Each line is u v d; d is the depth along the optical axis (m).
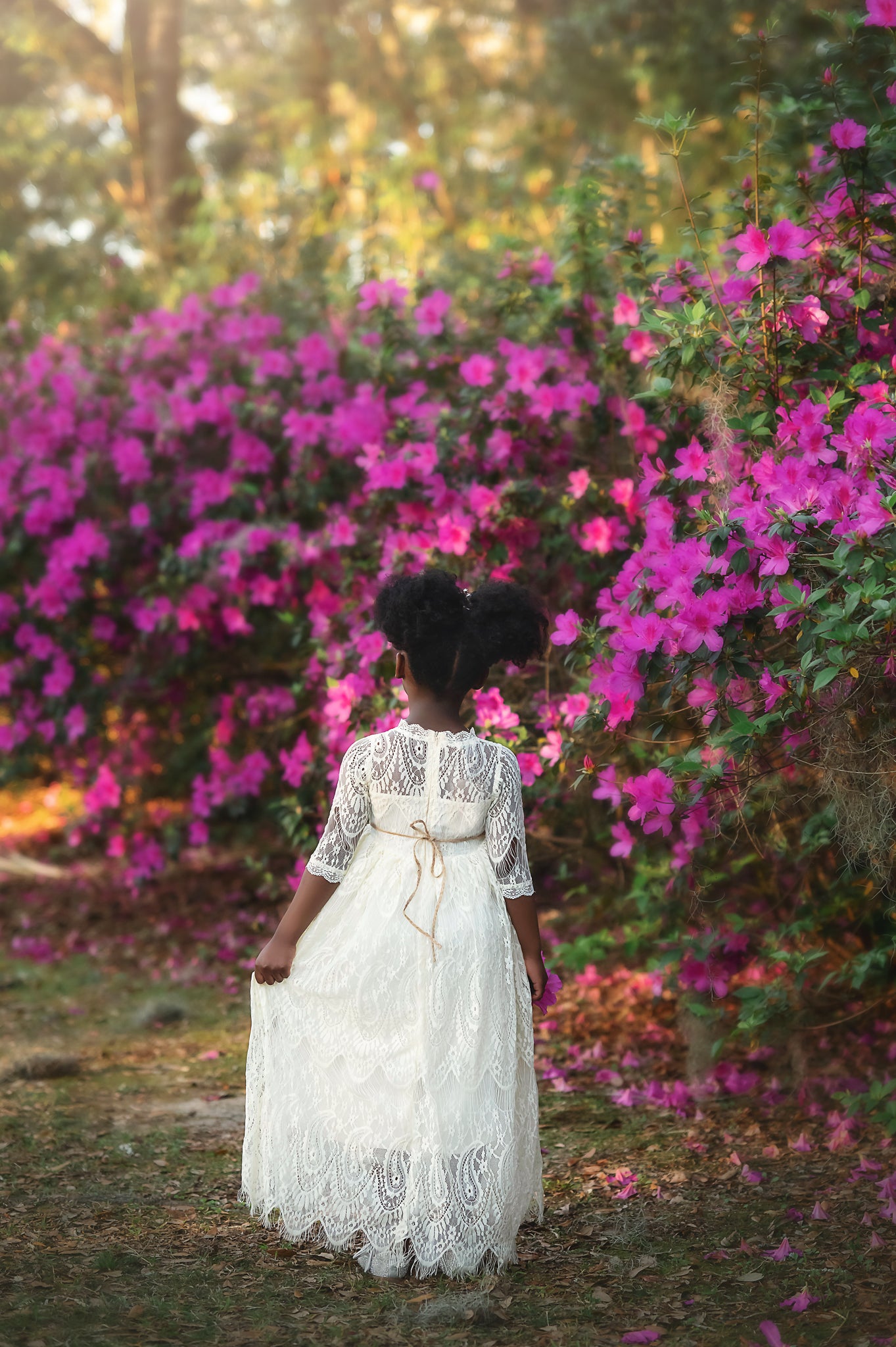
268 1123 2.74
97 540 5.99
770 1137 3.60
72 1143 3.65
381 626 2.80
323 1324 2.47
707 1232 2.95
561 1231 2.97
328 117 11.76
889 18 3.43
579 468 4.61
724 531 2.88
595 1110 3.90
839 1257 2.77
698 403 3.85
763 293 3.53
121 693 6.38
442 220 9.73
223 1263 2.79
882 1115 3.39
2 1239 2.92
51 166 13.80
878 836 3.04
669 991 4.75
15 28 12.95
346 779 2.74
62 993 5.57
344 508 5.38
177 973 5.76
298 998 2.73
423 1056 2.61
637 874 4.23
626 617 3.11
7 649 6.67
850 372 3.38
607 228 4.52
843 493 2.82
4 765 6.98
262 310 6.24
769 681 2.96
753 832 3.86
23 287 9.92
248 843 7.25
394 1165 2.65
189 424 5.77
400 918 2.65
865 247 3.59
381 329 5.03
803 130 3.86
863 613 2.72
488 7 12.57
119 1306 2.55
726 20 7.92
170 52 11.70
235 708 6.18
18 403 6.56
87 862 7.92
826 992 4.23
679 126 3.66
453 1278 2.68
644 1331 2.43
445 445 4.56
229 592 5.76
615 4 8.77
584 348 4.59
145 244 9.72
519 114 12.16
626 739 3.68
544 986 2.78
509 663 4.37
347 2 12.25
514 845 2.72
